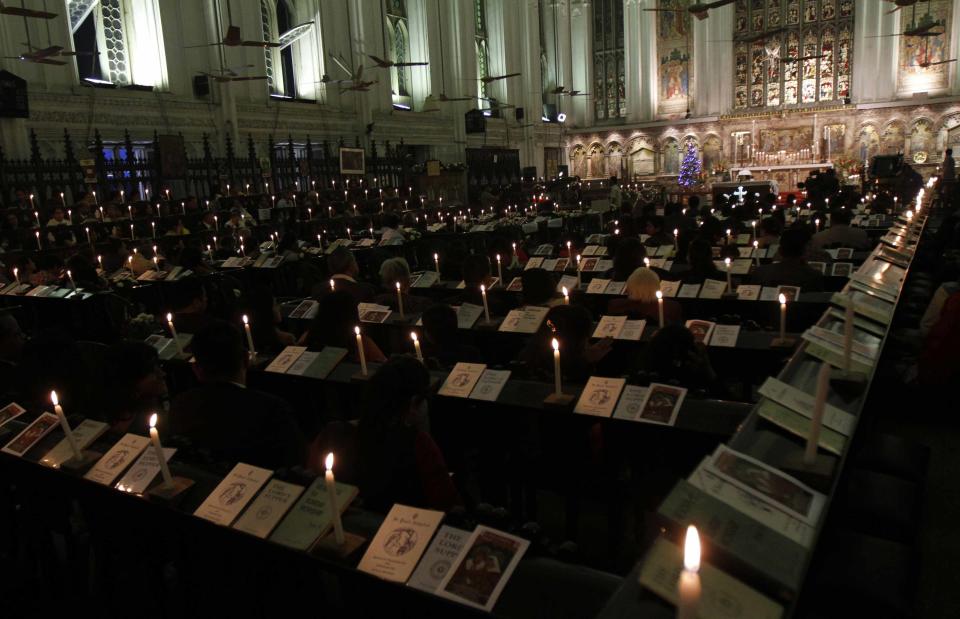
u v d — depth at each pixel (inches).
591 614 76.0
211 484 113.4
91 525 133.3
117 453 127.0
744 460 86.7
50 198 633.0
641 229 523.8
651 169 1596.9
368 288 284.0
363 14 1067.9
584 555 160.6
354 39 1056.2
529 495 164.4
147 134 768.9
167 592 130.3
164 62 789.9
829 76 1441.9
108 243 474.6
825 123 1401.3
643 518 161.9
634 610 68.7
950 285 249.8
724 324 201.8
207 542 113.9
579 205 991.6
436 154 1254.3
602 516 181.6
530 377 168.6
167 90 792.9
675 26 1565.0
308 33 993.5
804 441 102.7
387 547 89.7
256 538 98.7
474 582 82.0
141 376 151.9
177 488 112.5
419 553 87.1
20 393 169.0
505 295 306.3
